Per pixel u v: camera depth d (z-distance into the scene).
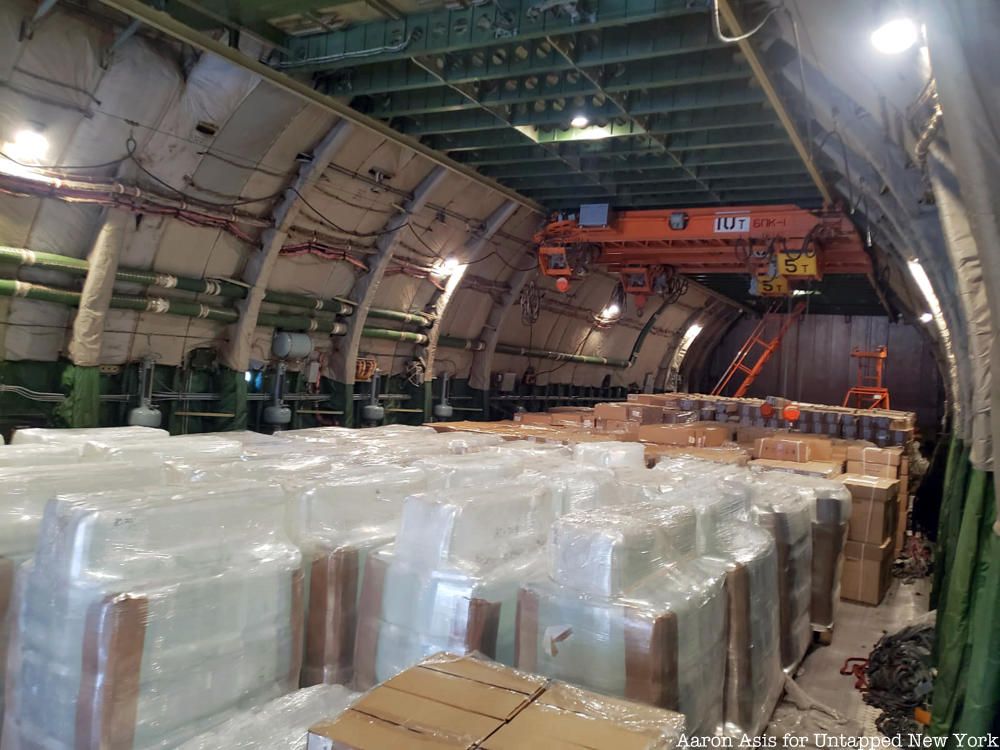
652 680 2.64
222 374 8.17
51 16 5.36
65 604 2.43
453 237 10.48
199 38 5.42
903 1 2.81
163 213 6.76
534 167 9.41
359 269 9.41
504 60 6.29
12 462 3.62
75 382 6.54
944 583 5.00
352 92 6.80
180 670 2.48
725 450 7.68
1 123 5.54
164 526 2.61
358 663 3.09
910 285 10.21
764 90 5.94
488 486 3.57
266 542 2.91
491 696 2.11
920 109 3.25
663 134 7.80
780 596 4.77
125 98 6.03
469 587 2.83
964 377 5.07
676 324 19.17
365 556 3.23
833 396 20.48
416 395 11.14
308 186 7.75
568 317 14.48
